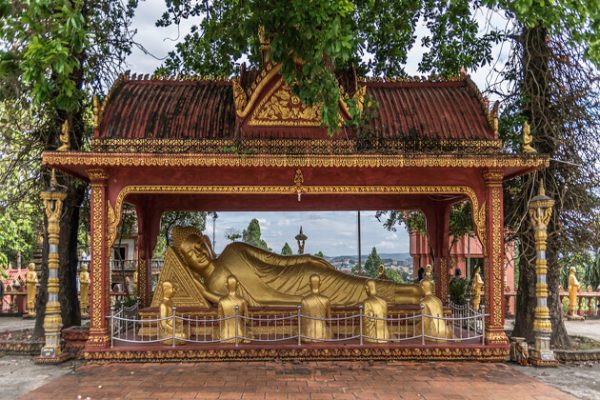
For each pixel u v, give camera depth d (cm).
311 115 973
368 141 959
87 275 1755
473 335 1042
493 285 956
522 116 1097
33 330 1245
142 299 1223
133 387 764
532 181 1070
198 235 1161
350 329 1055
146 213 1248
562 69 1104
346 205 1284
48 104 1038
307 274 1139
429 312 995
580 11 738
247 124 971
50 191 956
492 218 967
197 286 1078
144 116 990
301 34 749
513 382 799
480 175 993
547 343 930
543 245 959
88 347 914
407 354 930
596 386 786
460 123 1012
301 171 984
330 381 795
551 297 1086
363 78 1103
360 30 1272
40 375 857
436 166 937
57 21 771
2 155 1224
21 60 778
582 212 1085
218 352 922
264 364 902
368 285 1009
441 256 1255
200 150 912
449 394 731
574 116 1088
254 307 1058
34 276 1688
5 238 1806
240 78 1009
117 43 1301
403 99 1070
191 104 1029
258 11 785
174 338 923
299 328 933
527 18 788
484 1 750
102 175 945
